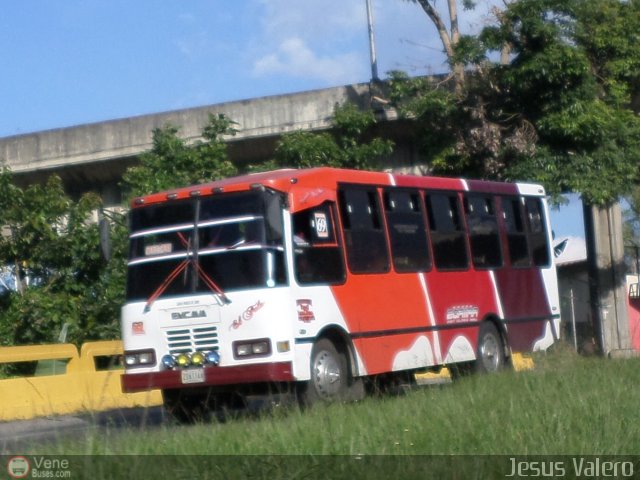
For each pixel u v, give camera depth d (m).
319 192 14.24
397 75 26.45
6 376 19.45
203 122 28.30
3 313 22.03
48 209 23.47
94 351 17.72
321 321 13.79
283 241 13.38
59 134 29.30
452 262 17.05
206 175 25.08
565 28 25.23
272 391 13.45
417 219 16.38
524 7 24.97
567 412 9.87
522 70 24.80
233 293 13.21
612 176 25.41
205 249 13.47
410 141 27.73
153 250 13.78
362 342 14.56
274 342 13.03
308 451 8.34
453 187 17.47
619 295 31.00
